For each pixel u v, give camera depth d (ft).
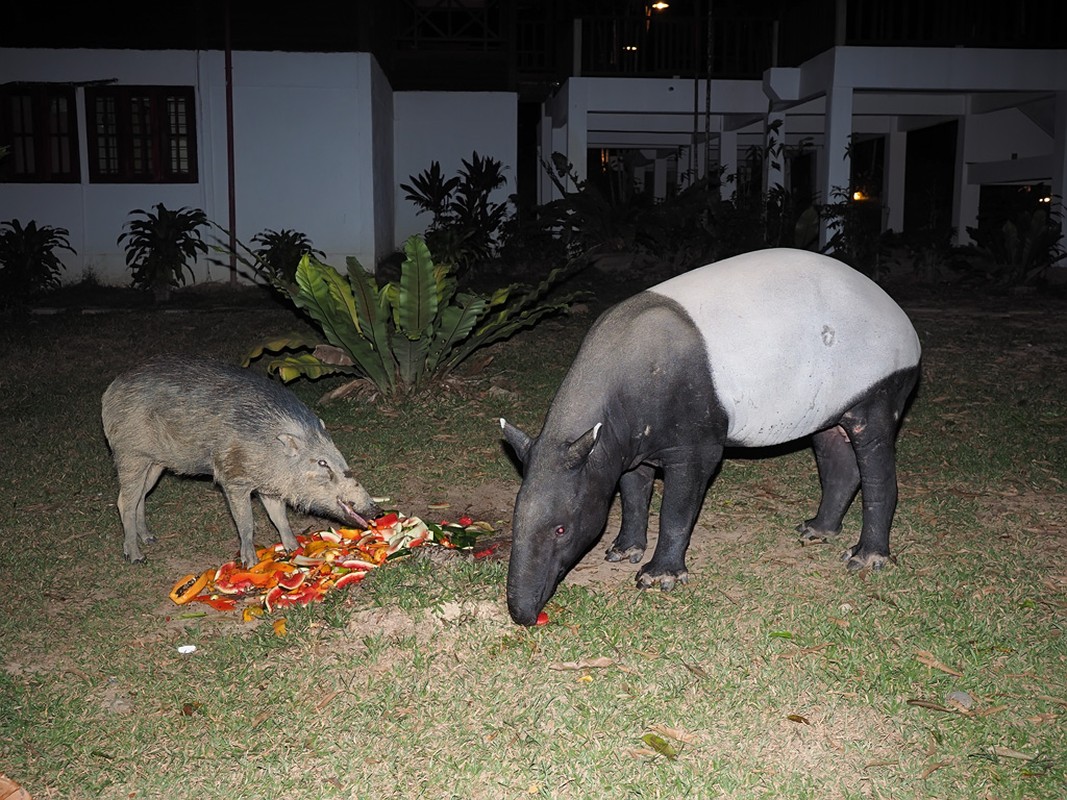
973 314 45.88
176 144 58.03
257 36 57.06
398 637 16.15
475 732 13.75
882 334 17.75
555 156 63.98
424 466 25.62
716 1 74.74
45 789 12.82
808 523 20.75
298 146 58.18
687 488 17.24
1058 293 52.54
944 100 68.64
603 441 15.80
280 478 18.51
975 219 69.51
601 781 12.67
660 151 96.89
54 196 57.98
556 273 31.37
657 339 16.28
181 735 13.84
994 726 13.65
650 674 15.11
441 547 19.02
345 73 57.67
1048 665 15.19
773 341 16.67
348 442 27.30
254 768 13.10
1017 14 56.44
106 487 24.12
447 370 32.14
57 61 56.70
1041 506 22.31
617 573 18.97
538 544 15.01
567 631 16.34
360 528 20.07
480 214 65.67
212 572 18.44
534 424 28.89
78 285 58.13
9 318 47.21
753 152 76.74
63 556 20.01
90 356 38.60
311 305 29.17
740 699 14.42
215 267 58.54
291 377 29.73
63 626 17.07
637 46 67.41
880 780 12.68
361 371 31.22
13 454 26.58
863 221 58.39
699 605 17.22
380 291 31.48
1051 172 58.95
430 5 74.90
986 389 32.04
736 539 20.72
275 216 58.70
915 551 19.81
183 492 23.81
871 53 56.49
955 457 25.68
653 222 60.39
